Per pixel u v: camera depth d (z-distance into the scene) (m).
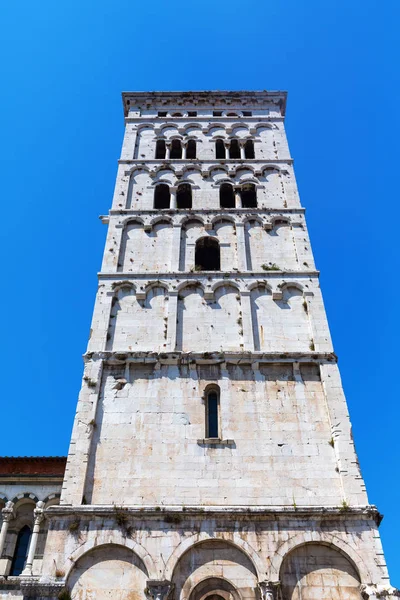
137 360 26.98
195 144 42.31
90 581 20.78
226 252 32.72
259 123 44.16
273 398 25.77
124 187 37.38
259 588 20.27
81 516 22.03
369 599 19.94
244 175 38.62
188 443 24.30
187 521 21.84
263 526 21.70
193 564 21.08
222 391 25.98
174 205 35.97
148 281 30.69
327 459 23.83
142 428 24.81
